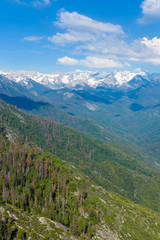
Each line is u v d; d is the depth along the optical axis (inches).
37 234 3494.1
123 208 6304.1
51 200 4928.6
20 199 4662.9
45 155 7746.1
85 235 4296.3
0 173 5482.3
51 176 6053.2
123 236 4817.9
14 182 5329.7
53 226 3966.5
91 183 6909.5
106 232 4655.5
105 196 6461.6
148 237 5334.6
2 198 4485.7
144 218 6604.3
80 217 4783.5
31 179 5748.0
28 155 6835.6
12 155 6565.0
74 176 6697.8
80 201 5290.4
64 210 4874.5
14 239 3216.0
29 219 3917.3
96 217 4926.2
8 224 3415.4
